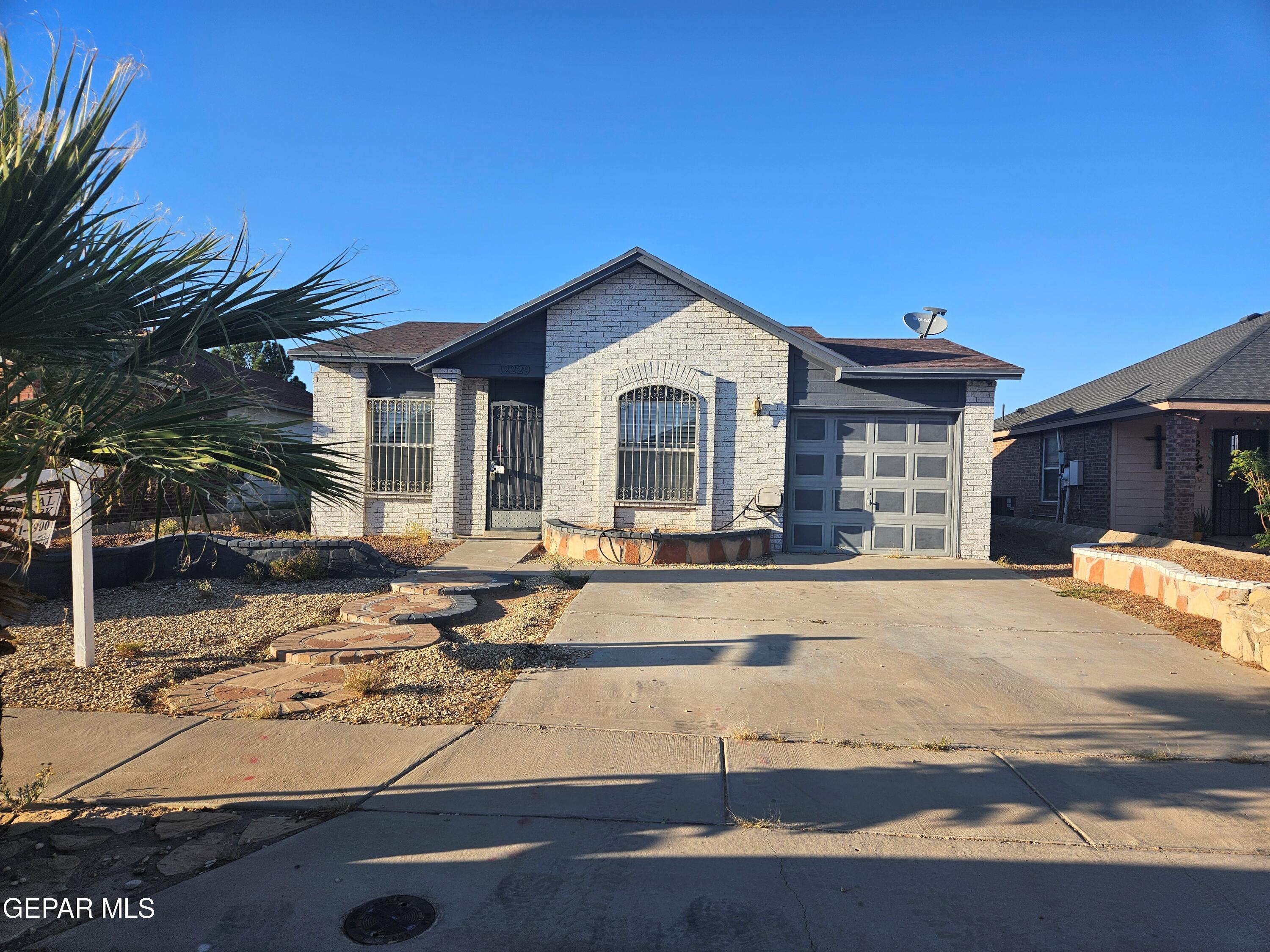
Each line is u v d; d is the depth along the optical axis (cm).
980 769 415
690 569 1031
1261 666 599
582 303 1209
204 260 331
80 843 328
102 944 264
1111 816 363
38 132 274
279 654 586
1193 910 290
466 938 270
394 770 401
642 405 1203
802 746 443
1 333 274
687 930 275
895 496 1218
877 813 363
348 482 330
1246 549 1291
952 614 785
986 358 1244
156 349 312
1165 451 1397
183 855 319
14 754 416
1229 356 1420
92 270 300
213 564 855
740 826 349
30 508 267
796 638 678
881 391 1198
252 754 419
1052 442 1781
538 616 732
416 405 1286
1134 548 1022
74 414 276
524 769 405
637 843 333
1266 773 415
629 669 582
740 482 1198
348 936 270
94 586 772
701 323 1198
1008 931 276
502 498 1291
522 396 1291
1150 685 560
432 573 922
